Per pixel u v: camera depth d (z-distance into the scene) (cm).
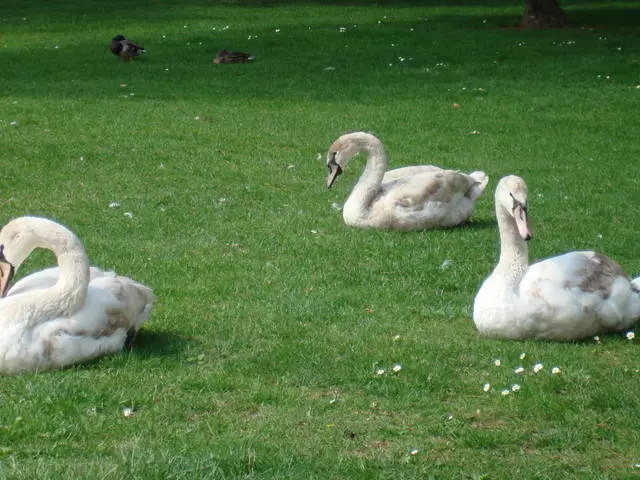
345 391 740
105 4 4022
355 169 1612
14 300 740
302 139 1811
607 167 1662
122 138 1742
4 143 1653
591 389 743
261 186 1470
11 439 631
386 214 1229
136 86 2303
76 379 725
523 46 2912
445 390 741
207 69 2558
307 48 2895
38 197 1352
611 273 852
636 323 887
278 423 674
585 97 2238
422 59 2706
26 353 729
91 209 1302
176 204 1345
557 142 1842
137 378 736
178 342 826
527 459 630
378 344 834
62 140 1698
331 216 1305
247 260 1093
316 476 589
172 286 988
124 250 1112
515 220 841
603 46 2906
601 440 662
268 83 2369
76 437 639
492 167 1645
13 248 760
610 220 1332
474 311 860
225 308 926
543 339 845
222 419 677
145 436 641
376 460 619
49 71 2505
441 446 645
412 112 2069
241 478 581
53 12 3759
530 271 847
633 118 2042
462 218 1269
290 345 826
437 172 1262
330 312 922
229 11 3809
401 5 4072
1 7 3900
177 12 3766
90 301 761
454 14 3725
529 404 712
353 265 1086
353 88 2319
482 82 2400
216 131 1844
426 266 1082
